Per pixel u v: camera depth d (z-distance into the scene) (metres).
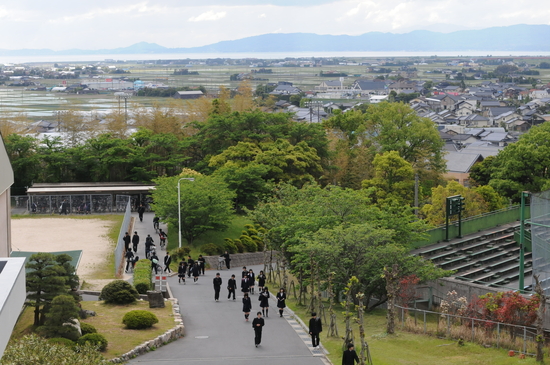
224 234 60.59
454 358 25.72
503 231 50.75
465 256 44.22
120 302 33.44
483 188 64.06
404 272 34.50
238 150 76.44
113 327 28.52
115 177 81.19
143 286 37.03
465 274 40.84
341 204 40.22
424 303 37.25
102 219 65.19
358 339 29.25
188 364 24.72
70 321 24.73
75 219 65.00
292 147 76.00
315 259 35.06
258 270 51.84
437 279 36.47
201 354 26.17
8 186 32.19
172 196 56.16
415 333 29.78
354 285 34.16
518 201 68.94
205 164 80.75
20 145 79.94
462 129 166.00
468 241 47.44
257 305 36.38
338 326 31.94
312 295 33.50
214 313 34.00
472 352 26.45
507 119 198.00
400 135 83.94
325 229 35.66
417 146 84.94
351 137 92.00
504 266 44.03
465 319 29.77
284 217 44.31
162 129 96.38
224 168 70.06
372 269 35.00
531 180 68.69
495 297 30.02
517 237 48.97
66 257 28.47
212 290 41.06
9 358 18.14
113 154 79.75
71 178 82.12
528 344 26.72
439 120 196.00
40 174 82.06
